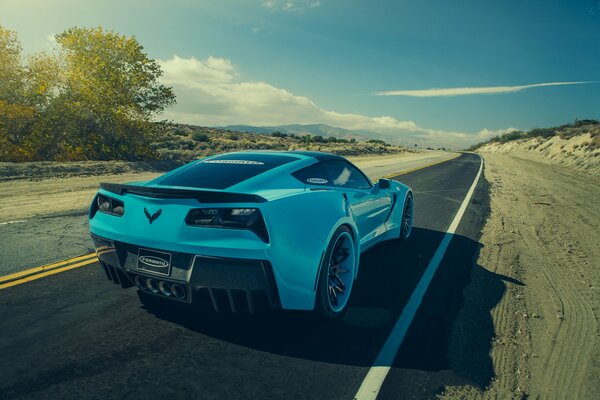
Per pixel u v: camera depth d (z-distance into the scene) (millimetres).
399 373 2299
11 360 2254
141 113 17062
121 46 16125
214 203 2379
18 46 15188
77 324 2727
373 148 49312
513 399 2139
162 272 2492
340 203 3082
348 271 3131
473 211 8055
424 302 3346
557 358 2594
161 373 2184
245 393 2041
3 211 6719
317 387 2127
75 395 1960
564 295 3742
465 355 2549
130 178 11891
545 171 21297
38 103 15539
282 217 2459
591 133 29312
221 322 2814
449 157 40938
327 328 2801
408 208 5383
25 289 3334
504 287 3838
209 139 44562
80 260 4145
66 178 11305
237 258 2299
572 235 6402
